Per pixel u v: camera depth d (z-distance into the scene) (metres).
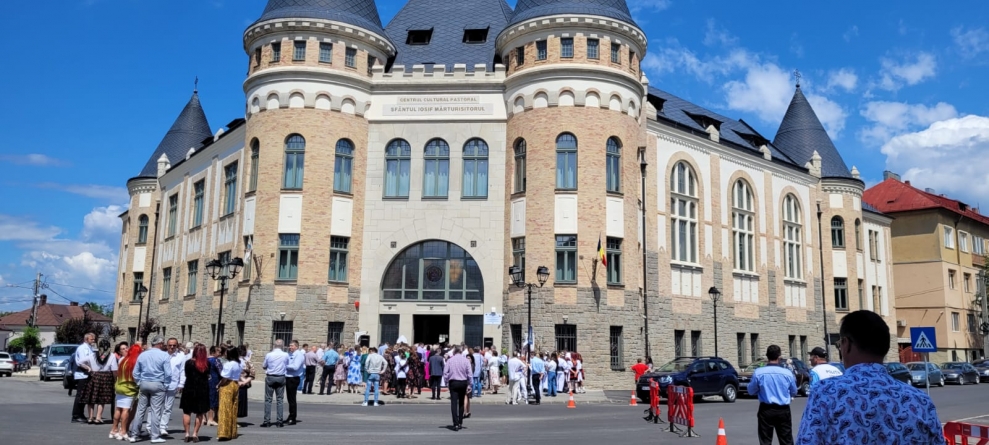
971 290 64.81
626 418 20.53
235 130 39.78
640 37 35.88
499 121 35.94
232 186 40.16
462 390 17.38
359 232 35.56
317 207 34.38
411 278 35.59
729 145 43.34
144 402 14.39
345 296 34.81
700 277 40.41
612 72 34.56
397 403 24.91
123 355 17.16
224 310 37.66
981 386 42.97
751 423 19.36
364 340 34.75
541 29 34.88
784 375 10.76
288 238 34.31
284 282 33.72
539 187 33.84
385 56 37.78
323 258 34.22
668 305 38.06
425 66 38.03
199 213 44.88
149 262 51.84
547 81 34.38
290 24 35.19
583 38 34.66
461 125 36.12
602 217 33.56
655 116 39.06
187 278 44.72
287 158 34.94
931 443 3.83
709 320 40.38
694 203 40.97
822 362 10.77
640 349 34.09
